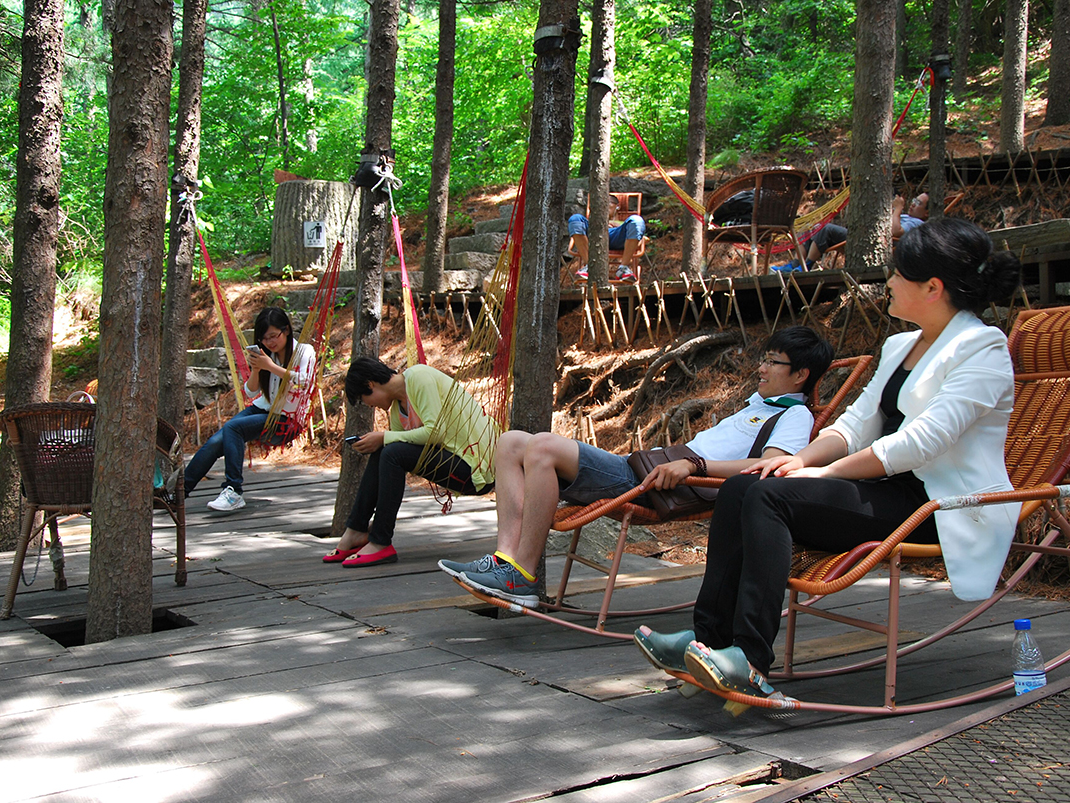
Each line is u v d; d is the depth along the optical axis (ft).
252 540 15.81
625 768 6.18
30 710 7.58
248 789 6.01
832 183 32.50
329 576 12.80
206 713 7.44
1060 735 6.19
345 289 31.78
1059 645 8.80
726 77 43.32
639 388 20.43
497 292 11.79
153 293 9.72
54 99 15.38
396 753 6.56
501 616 10.80
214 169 43.93
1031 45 51.01
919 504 7.69
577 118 42.14
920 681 7.96
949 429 7.23
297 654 9.09
